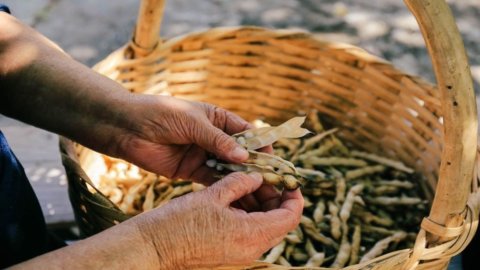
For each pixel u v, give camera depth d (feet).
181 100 2.30
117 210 2.19
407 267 2.00
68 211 2.81
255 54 3.10
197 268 1.93
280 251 2.69
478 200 2.04
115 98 2.26
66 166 2.32
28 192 2.09
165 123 2.26
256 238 1.96
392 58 4.70
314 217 2.83
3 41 2.22
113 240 1.77
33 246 2.12
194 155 2.36
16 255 2.03
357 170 3.01
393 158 3.05
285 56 3.09
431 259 2.04
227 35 3.02
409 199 2.89
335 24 5.03
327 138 3.12
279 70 3.12
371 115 3.07
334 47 3.00
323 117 3.19
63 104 2.25
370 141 3.11
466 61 1.88
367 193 2.95
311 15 5.13
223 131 2.39
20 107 2.25
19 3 5.10
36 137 3.12
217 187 1.95
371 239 2.81
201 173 2.39
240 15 5.10
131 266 1.76
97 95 2.25
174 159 2.35
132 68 2.94
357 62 3.01
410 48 4.81
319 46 3.02
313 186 2.91
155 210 1.86
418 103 2.88
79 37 4.79
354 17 5.12
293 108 3.19
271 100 3.19
